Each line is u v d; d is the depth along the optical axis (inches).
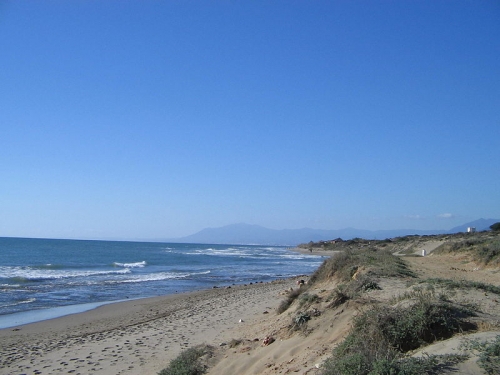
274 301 754.2
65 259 2447.1
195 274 1638.8
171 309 792.9
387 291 415.8
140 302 902.4
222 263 2409.0
